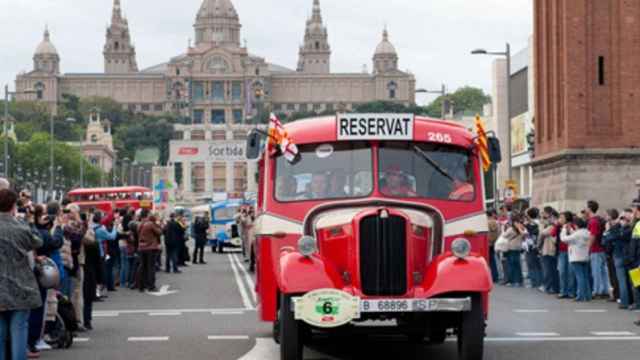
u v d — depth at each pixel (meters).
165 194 100.56
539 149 63.62
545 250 36.34
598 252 33.28
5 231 16.58
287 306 17.86
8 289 16.52
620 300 30.27
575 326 25.39
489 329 24.77
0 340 16.77
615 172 56.41
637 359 19.55
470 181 19.27
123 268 42.09
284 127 19.67
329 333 19.55
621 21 56.47
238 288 40.75
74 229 24.19
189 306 32.38
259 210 21.30
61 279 22.20
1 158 180.88
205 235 63.75
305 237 17.92
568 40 56.53
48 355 20.86
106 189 99.31
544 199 60.97
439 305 17.53
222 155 134.50
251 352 20.94
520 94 111.94
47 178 197.12
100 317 28.88
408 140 19.22
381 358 20.17
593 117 56.75
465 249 17.91
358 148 19.22
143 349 21.66
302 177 19.30
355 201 18.84
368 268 17.78
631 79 56.53
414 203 18.80
